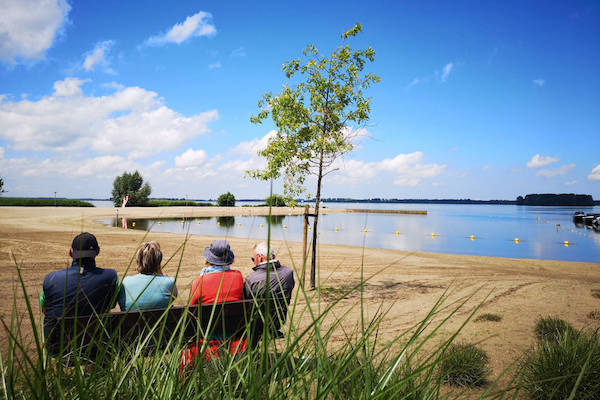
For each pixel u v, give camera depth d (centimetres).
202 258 1155
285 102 722
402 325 482
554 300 659
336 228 3600
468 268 1132
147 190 7088
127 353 113
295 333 100
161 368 110
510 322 503
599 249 2050
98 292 234
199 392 97
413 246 2125
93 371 88
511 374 314
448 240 2541
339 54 724
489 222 5275
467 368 291
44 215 3184
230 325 212
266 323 80
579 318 523
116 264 984
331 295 675
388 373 104
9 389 69
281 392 91
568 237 2922
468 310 586
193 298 271
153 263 271
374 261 1214
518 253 1856
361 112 713
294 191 745
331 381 91
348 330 392
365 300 648
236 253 1312
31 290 619
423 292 743
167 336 190
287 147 738
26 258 988
